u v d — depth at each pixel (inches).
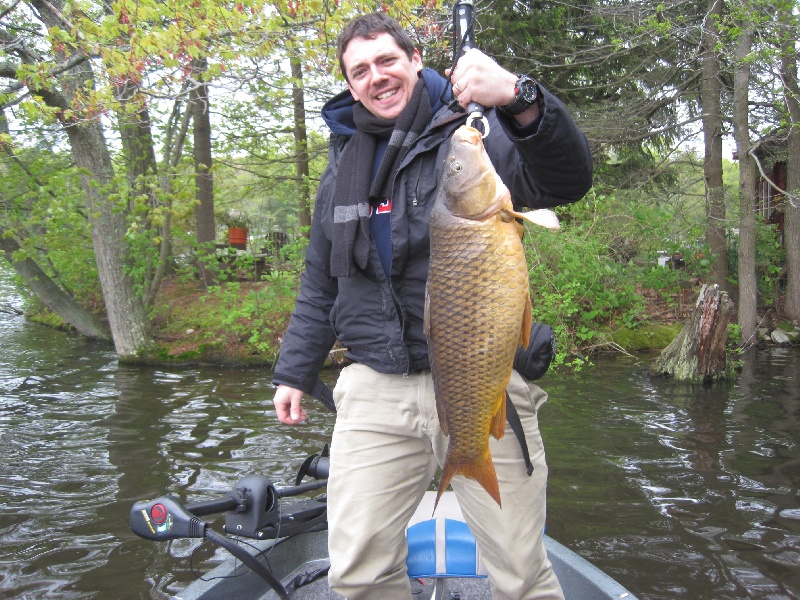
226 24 162.7
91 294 356.2
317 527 72.2
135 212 229.9
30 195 236.5
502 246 40.6
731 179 542.6
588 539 101.3
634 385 206.8
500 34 333.1
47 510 114.5
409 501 53.8
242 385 213.0
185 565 96.0
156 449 146.6
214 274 324.8
